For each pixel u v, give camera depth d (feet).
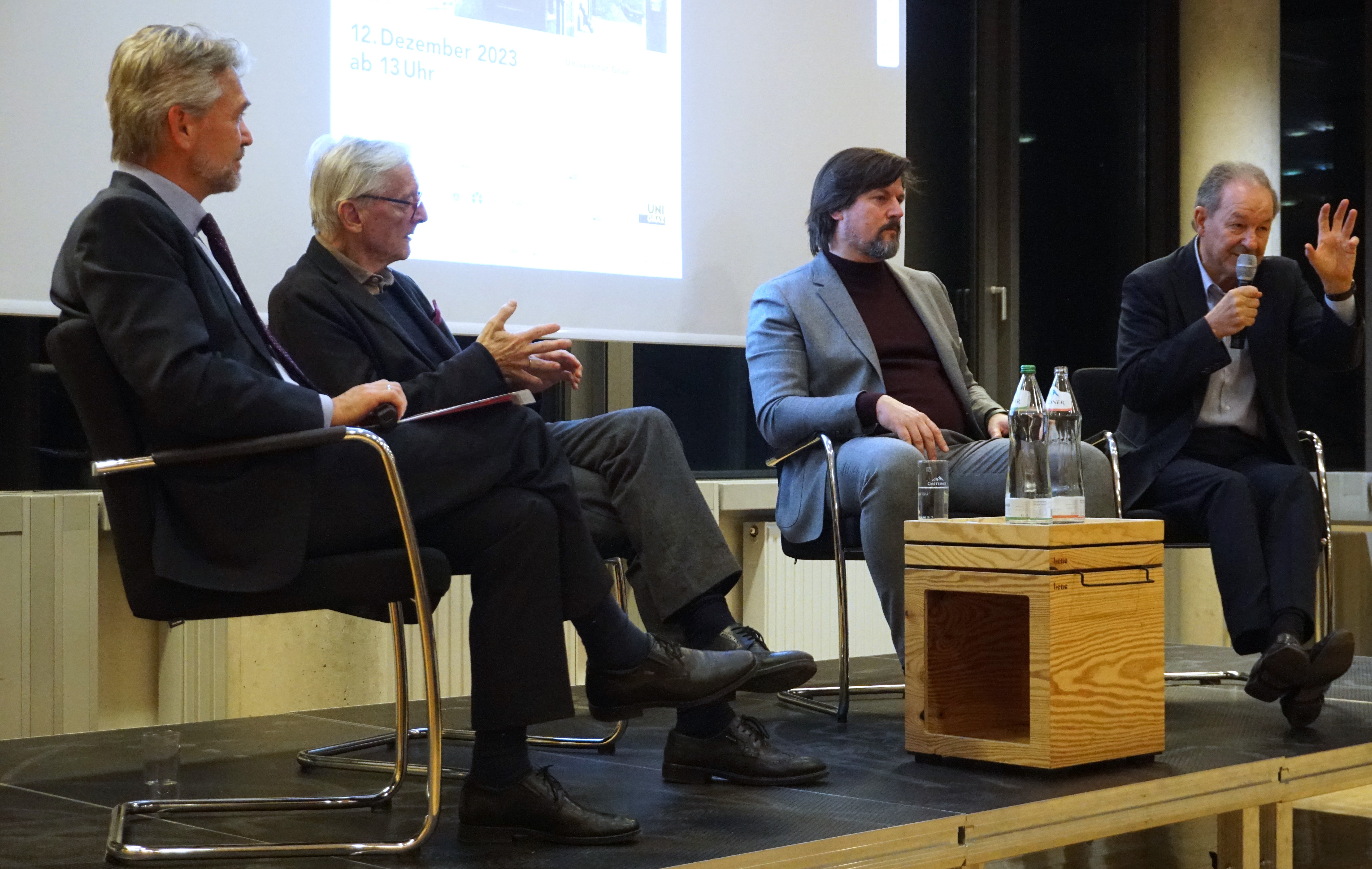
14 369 10.45
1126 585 6.98
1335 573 17.10
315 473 5.30
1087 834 6.35
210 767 7.18
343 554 5.41
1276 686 7.81
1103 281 17.69
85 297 5.14
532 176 11.28
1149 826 6.61
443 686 11.54
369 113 10.43
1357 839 9.16
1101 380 10.21
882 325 9.67
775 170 12.64
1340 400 17.60
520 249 11.21
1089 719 6.77
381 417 5.43
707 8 12.25
